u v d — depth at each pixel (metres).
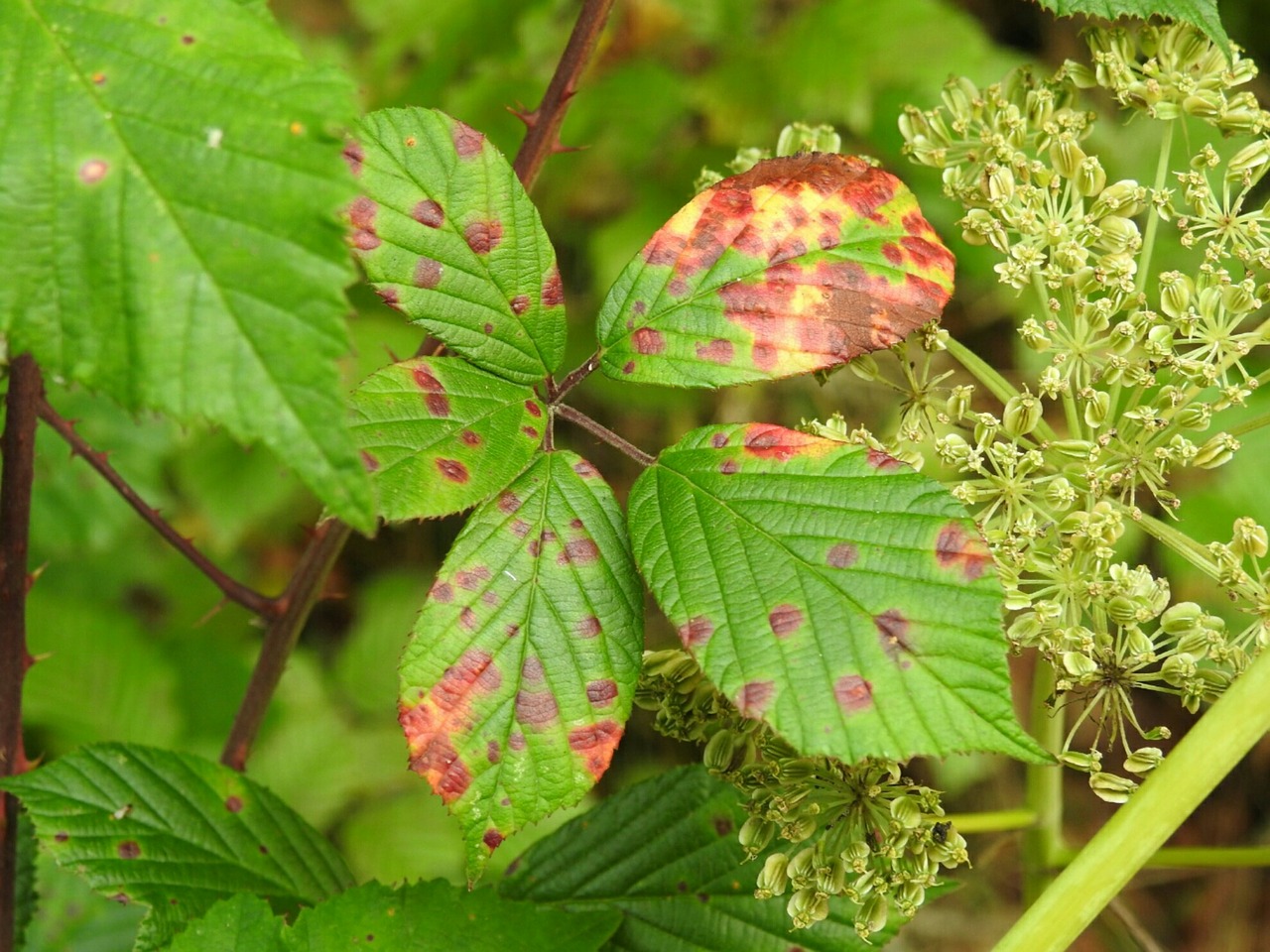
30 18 0.32
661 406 0.78
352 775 0.78
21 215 0.32
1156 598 0.39
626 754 0.81
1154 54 0.43
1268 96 0.82
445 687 0.36
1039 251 0.41
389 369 0.37
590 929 0.40
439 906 0.40
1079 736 0.90
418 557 0.89
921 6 0.72
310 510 0.87
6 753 0.42
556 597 0.37
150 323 0.32
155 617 0.86
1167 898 0.94
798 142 0.44
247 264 0.32
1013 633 0.40
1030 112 0.43
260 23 0.33
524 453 0.37
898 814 0.39
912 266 0.39
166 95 0.32
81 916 0.50
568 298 0.81
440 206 0.38
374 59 0.73
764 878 0.40
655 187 0.75
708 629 0.36
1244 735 0.38
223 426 0.31
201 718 0.78
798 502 0.37
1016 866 0.88
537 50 0.77
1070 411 0.41
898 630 0.35
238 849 0.42
